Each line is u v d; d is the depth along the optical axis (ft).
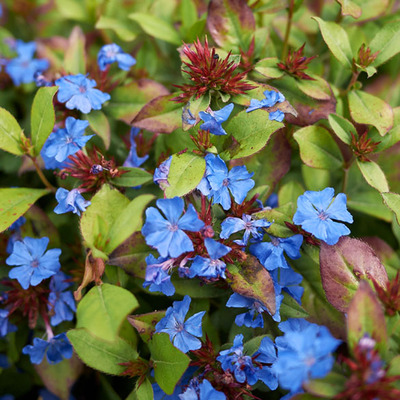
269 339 1.03
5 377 1.23
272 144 1.16
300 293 1.07
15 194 1.15
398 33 1.18
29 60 1.44
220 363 1.07
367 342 0.92
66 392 1.17
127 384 1.19
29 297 1.16
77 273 1.17
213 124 1.05
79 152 1.14
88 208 1.09
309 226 1.03
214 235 1.07
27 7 1.57
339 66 1.27
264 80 1.21
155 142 1.23
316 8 1.37
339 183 1.28
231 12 1.20
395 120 1.16
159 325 1.05
